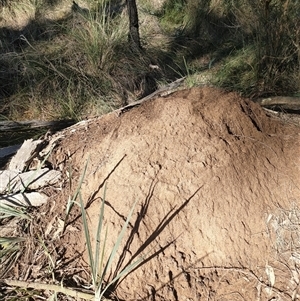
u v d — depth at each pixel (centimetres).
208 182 213
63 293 199
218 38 507
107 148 243
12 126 376
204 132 225
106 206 214
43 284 200
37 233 221
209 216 208
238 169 219
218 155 219
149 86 439
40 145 274
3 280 205
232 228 208
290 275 202
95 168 236
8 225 230
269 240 210
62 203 231
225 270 202
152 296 194
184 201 210
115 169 225
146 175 216
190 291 196
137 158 223
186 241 204
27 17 556
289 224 214
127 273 197
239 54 434
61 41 490
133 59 457
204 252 204
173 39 517
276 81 381
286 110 304
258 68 392
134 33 463
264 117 249
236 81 398
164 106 235
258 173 221
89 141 263
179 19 555
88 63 448
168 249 202
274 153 230
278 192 221
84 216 192
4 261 215
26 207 236
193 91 248
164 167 217
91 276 201
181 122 228
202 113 232
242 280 200
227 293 196
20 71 446
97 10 543
